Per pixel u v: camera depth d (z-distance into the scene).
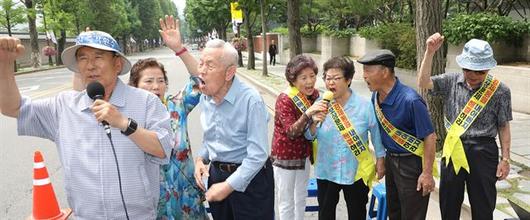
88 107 2.01
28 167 6.10
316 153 3.27
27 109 2.08
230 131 2.52
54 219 3.20
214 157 2.64
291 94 3.06
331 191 3.21
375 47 16.06
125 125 1.88
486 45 2.89
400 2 17.36
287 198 3.28
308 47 25.27
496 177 3.12
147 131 1.97
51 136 2.14
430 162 2.81
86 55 1.99
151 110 2.08
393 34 13.86
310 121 2.82
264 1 18.39
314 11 23.52
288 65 3.03
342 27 23.56
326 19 25.34
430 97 5.41
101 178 2.00
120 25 51.16
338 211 4.34
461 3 15.70
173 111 2.89
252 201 2.65
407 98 2.77
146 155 2.13
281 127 3.17
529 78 8.34
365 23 23.09
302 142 3.18
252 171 2.39
